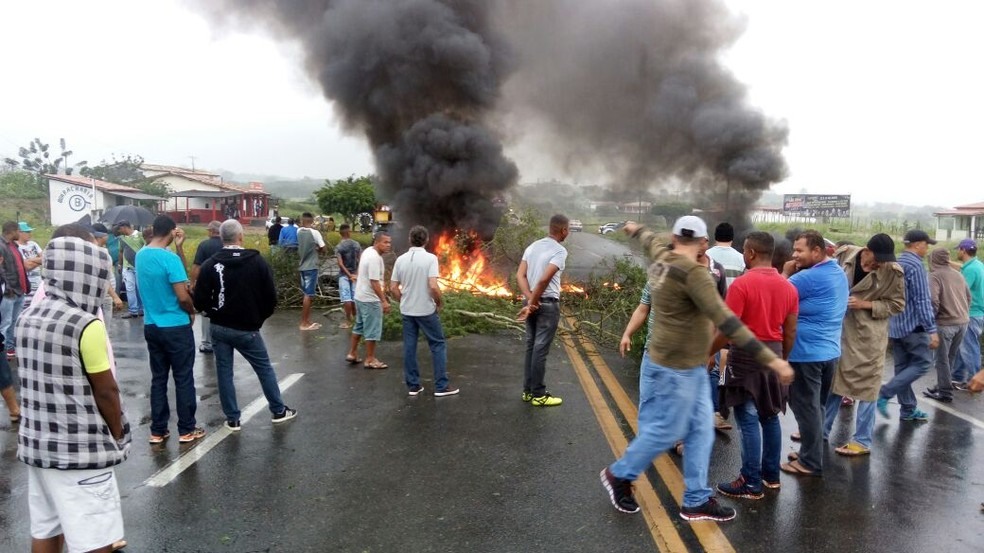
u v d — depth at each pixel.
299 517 3.84
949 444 5.27
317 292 12.20
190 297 5.06
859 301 4.90
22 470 4.52
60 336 2.68
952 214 38.16
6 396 5.52
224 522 3.77
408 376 6.45
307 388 6.68
